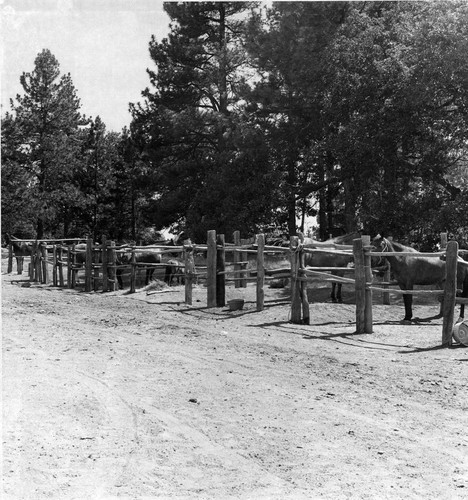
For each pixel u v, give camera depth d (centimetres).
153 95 3384
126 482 486
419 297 1661
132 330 1183
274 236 3212
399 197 2322
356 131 2336
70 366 845
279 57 2745
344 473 513
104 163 3500
